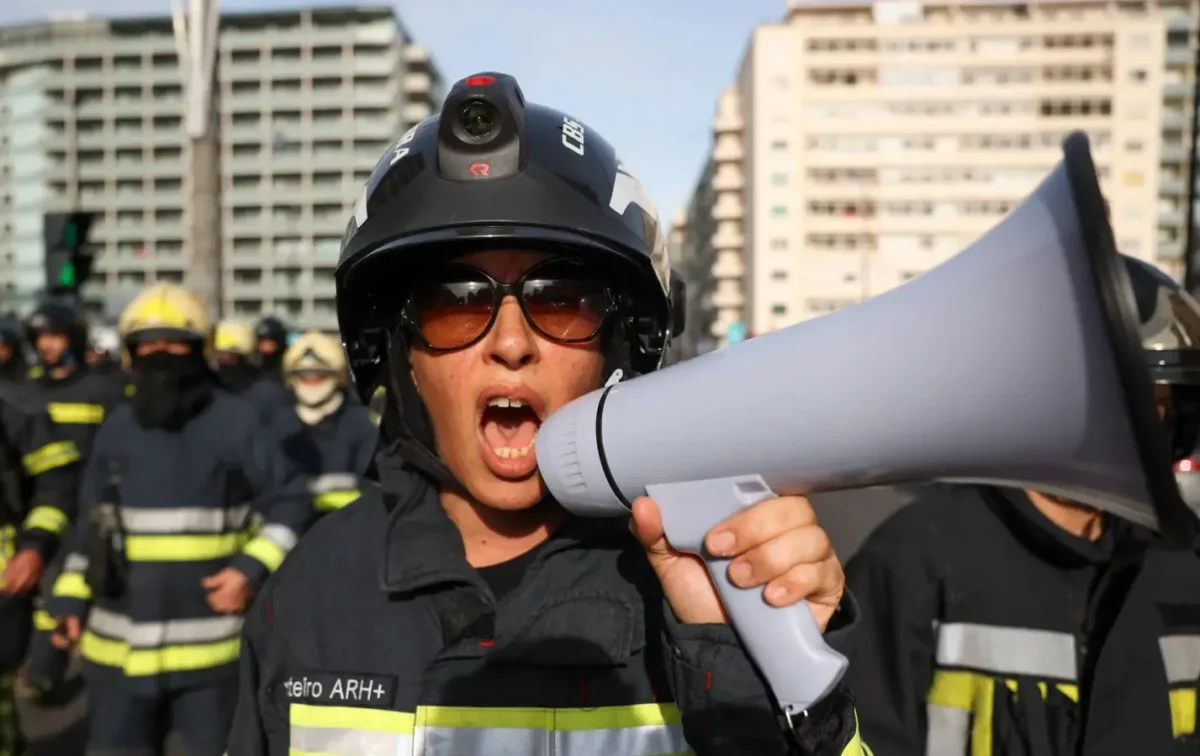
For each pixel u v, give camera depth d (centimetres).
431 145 129
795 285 6412
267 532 310
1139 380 69
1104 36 6288
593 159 132
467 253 121
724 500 97
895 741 160
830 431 92
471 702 116
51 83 7800
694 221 9219
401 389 138
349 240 136
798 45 6419
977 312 83
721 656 99
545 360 122
